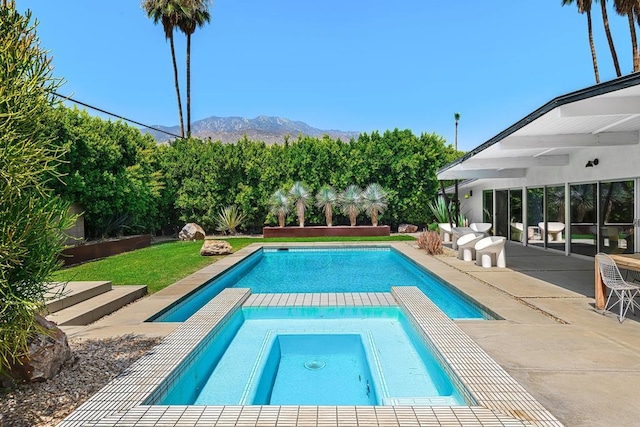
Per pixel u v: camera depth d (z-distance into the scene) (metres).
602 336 4.69
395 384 4.28
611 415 2.97
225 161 20.95
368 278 10.59
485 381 3.53
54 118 3.63
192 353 4.40
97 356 4.26
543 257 11.17
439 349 4.30
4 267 3.08
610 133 8.38
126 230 16.61
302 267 12.45
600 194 9.93
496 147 9.09
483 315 6.18
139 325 5.45
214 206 21.12
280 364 5.26
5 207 3.07
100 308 6.16
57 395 3.41
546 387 3.41
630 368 3.79
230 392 4.25
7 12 3.39
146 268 10.33
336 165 21.69
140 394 3.35
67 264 10.68
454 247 13.91
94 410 3.11
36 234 3.25
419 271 10.73
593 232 10.29
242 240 17.97
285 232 19.56
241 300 6.85
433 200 22.09
